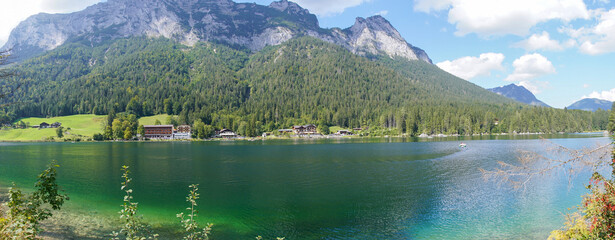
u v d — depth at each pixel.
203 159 79.31
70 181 48.56
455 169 59.31
